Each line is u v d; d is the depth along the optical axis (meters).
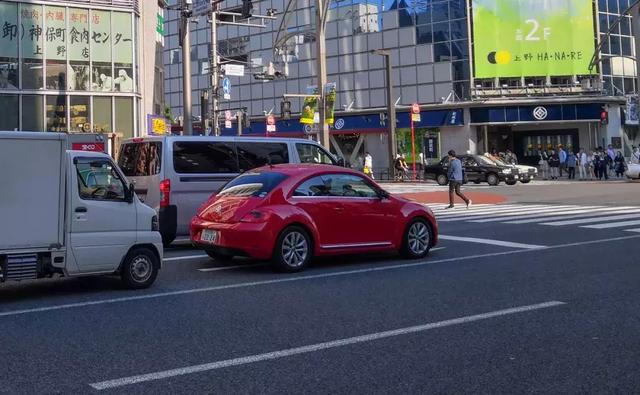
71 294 8.37
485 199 25.05
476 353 5.74
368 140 46.44
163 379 5.09
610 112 42.62
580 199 23.50
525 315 7.11
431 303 7.73
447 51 43.03
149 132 27.42
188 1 23.09
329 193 10.27
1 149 7.62
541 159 40.94
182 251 12.44
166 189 12.02
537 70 42.12
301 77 48.97
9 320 6.99
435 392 4.79
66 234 8.05
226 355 5.72
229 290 8.56
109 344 6.07
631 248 11.82
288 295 8.23
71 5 25.62
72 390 4.85
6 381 5.05
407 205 11.13
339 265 10.56
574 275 9.40
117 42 26.64
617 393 4.75
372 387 4.90
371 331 6.49
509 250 12.02
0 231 7.62
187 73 23.41
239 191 10.20
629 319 6.88
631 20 44.50
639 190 26.61
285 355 5.71
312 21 48.19
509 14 42.00
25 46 24.89
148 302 7.86
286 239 9.79
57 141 7.97
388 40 45.12
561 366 5.36
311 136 48.31
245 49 51.72
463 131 42.75
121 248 8.47
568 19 42.09
